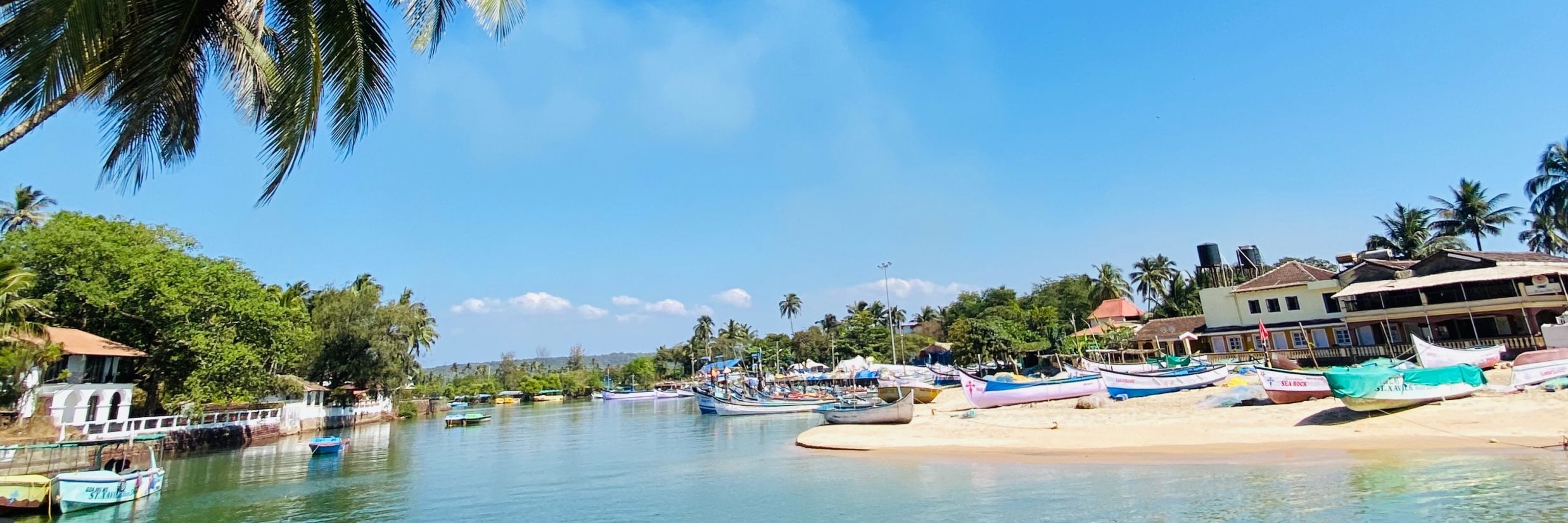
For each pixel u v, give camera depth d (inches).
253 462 1359.5
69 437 1167.6
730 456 1210.0
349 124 367.9
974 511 633.6
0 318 1074.7
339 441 1486.2
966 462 932.0
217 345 1491.1
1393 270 1855.3
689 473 1018.1
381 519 766.5
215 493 959.6
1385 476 657.0
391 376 2496.3
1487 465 673.0
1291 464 751.7
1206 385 1459.2
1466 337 1765.5
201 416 1556.3
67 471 964.6
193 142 387.5
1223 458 821.9
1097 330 2854.3
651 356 6441.9
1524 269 1609.3
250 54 398.3
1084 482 732.0
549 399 5098.4
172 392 1560.0
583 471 1111.6
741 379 3998.5
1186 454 864.3
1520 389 1017.5
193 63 380.8
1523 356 1080.8
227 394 1545.3
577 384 5595.5
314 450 1451.8
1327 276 2069.4
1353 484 634.2
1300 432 931.3
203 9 352.2
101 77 329.7
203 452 1534.2
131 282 1421.0
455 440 1854.1
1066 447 984.3
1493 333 1727.4
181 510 835.4
